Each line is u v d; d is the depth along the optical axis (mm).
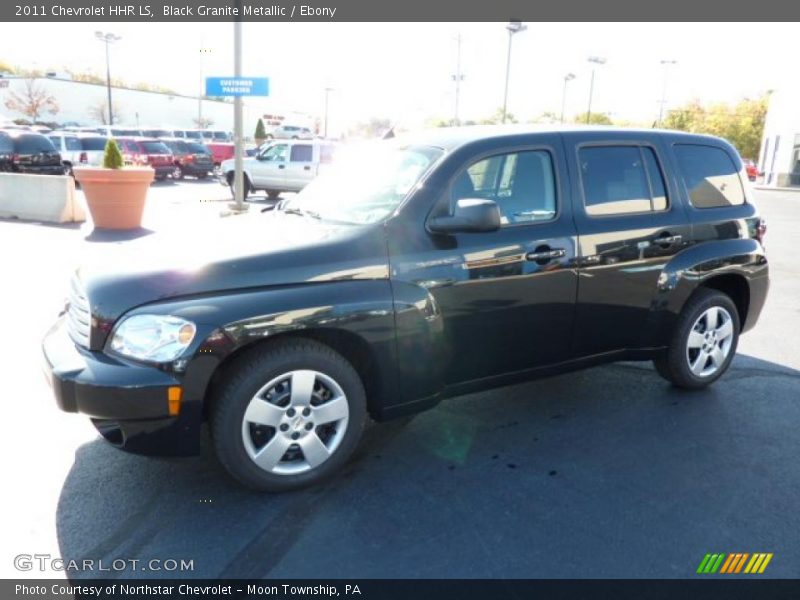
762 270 5000
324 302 3232
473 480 3541
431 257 3549
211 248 3363
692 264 4512
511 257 3770
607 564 2848
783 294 8461
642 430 4195
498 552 2920
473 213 3412
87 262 3562
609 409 4535
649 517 3207
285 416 3271
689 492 3443
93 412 3010
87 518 3145
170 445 3078
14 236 10789
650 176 4457
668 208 4496
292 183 18922
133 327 3025
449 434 4117
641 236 4289
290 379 3264
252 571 2783
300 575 2762
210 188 23406
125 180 11609
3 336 5695
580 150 4148
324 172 4602
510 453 3861
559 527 3111
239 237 3545
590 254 4059
